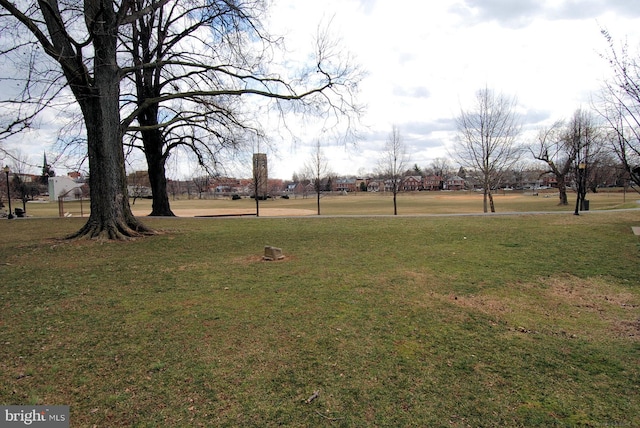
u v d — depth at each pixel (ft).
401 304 18.28
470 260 28.81
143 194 225.15
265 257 29.30
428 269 25.77
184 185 314.55
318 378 11.30
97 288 21.18
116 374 11.50
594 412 9.74
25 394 10.41
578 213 65.87
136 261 28.63
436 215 68.08
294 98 45.96
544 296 20.06
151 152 76.18
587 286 22.03
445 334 14.71
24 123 25.99
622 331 15.35
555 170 125.18
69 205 180.65
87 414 9.50
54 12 32.09
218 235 42.52
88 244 35.96
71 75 34.04
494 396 10.43
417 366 12.09
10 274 24.56
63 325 15.53
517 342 14.06
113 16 36.35
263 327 15.25
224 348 13.32
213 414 9.53
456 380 11.26
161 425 9.10
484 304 18.53
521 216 63.31
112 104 38.60
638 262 27.99
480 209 127.65
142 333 14.67
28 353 12.92
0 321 16.02
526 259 29.17
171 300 18.88
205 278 23.32
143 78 62.85
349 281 22.52
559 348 13.60
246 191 363.15
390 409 9.79
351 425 9.13
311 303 18.33
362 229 48.14
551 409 9.86
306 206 172.76
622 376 11.62
